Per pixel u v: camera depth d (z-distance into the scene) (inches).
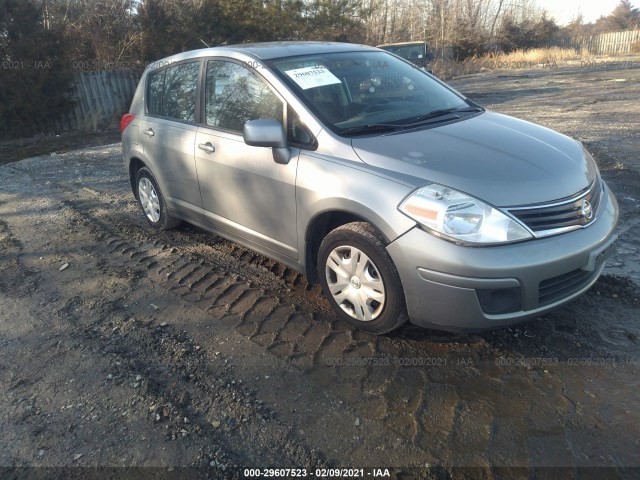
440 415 105.2
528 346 124.7
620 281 149.5
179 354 129.1
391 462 95.2
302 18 883.4
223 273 171.8
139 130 203.6
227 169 157.3
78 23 741.3
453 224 108.8
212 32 778.8
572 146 138.3
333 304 136.0
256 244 159.0
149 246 199.9
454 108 159.6
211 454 98.7
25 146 560.7
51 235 217.9
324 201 128.0
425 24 1417.3
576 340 125.9
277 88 144.9
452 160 120.3
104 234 214.4
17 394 118.3
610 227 124.0
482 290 108.6
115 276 174.7
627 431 98.5
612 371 114.7
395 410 107.2
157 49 727.1
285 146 136.3
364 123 139.9
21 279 177.2
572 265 113.1
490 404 107.3
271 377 119.1
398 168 120.3
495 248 107.9
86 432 105.7
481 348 124.8
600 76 760.3
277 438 101.9
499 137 134.0
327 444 99.9
